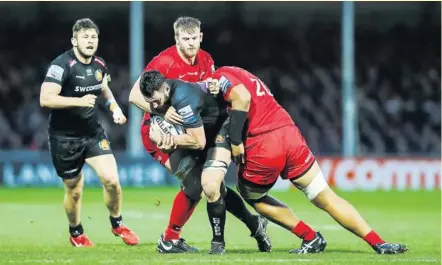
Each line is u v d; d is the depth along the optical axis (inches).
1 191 3189.0
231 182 3388.3
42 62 4766.2
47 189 3302.2
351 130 3631.9
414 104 4439.0
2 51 4739.2
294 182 1295.5
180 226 1331.2
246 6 4798.2
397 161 3467.0
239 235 1732.3
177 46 1366.9
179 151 1314.0
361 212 2400.3
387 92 4638.3
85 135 1455.5
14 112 4347.9
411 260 1198.3
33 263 1168.8
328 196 1293.1
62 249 1418.6
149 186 3427.7
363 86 4677.7
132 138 3486.7
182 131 1261.1
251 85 1266.0
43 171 3447.3
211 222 1279.5
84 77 1427.2
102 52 4785.9
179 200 1320.1
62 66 1406.3
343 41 3671.3
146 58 4852.4
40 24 4825.3
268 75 4753.9
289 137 1266.0
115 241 1614.2
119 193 1472.7
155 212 2317.9
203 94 1245.7
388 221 2111.2
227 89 1231.5
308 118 4424.2
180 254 1288.1
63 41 4835.1
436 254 1300.4
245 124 1263.5
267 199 1323.8
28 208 2452.0
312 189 1286.9
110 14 4837.6
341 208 1290.6
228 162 1267.2
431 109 4411.9
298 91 4576.8
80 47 1406.3
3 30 4783.5
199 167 1305.4
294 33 4896.7
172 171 1325.0
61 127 1446.9
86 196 2898.6
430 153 4311.0
